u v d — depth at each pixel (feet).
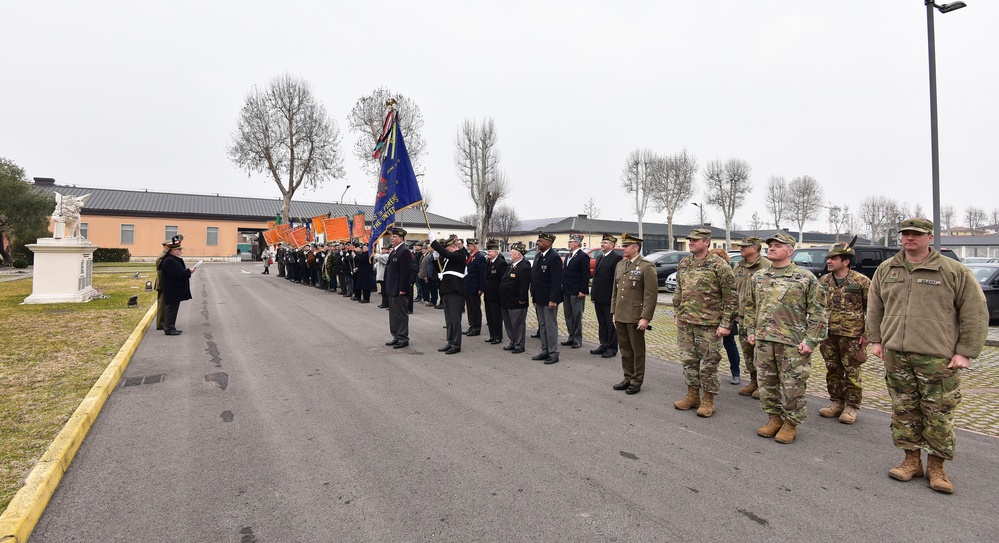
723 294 17.49
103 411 17.65
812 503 11.62
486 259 33.86
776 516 11.03
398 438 15.33
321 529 10.44
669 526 10.59
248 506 11.37
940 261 12.41
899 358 12.83
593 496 11.84
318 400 19.02
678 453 14.40
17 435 14.52
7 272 90.74
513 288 27.99
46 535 10.23
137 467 13.32
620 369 24.45
